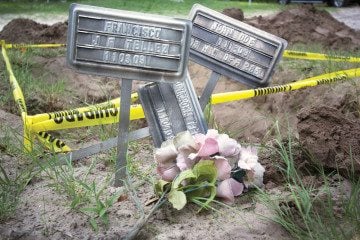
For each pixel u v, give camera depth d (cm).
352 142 321
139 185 313
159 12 1434
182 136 293
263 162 332
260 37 336
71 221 276
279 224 270
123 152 312
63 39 934
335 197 293
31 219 279
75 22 296
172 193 275
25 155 357
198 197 286
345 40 992
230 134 404
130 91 307
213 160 289
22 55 741
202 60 342
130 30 298
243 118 538
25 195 303
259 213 282
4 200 291
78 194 301
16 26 966
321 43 968
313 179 313
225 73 342
